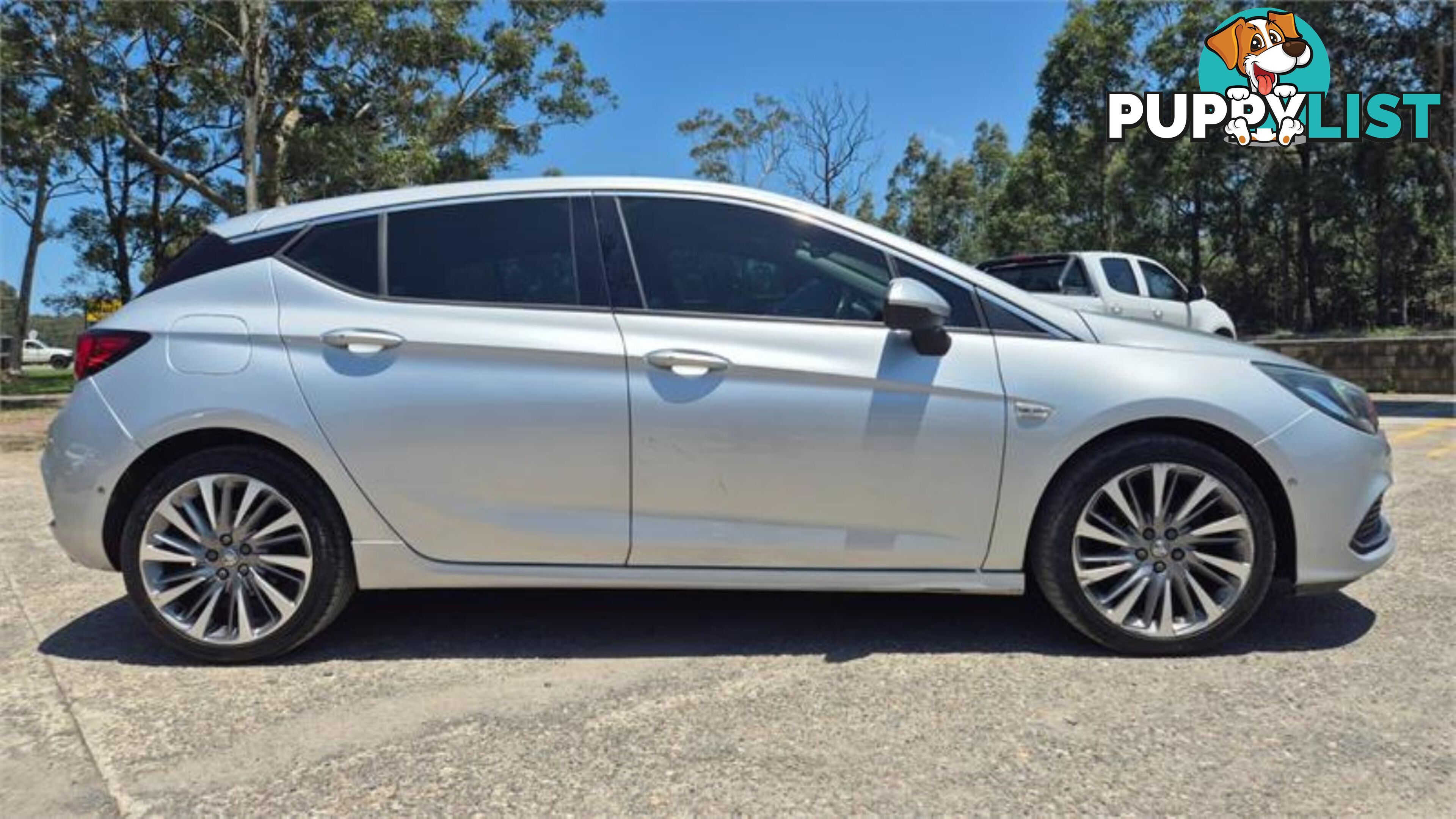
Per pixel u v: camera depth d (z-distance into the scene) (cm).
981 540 306
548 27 1817
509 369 304
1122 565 304
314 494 305
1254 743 246
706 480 303
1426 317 2400
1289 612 346
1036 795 223
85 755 250
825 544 306
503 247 317
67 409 311
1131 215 2716
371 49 1423
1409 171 2252
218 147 1961
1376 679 284
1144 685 284
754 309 312
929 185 3988
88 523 306
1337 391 314
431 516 305
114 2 1371
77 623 357
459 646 328
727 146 2447
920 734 255
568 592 388
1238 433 300
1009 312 313
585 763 242
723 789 229
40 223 2156
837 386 302
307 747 253
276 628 308
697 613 359
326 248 318
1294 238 2644
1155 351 310
